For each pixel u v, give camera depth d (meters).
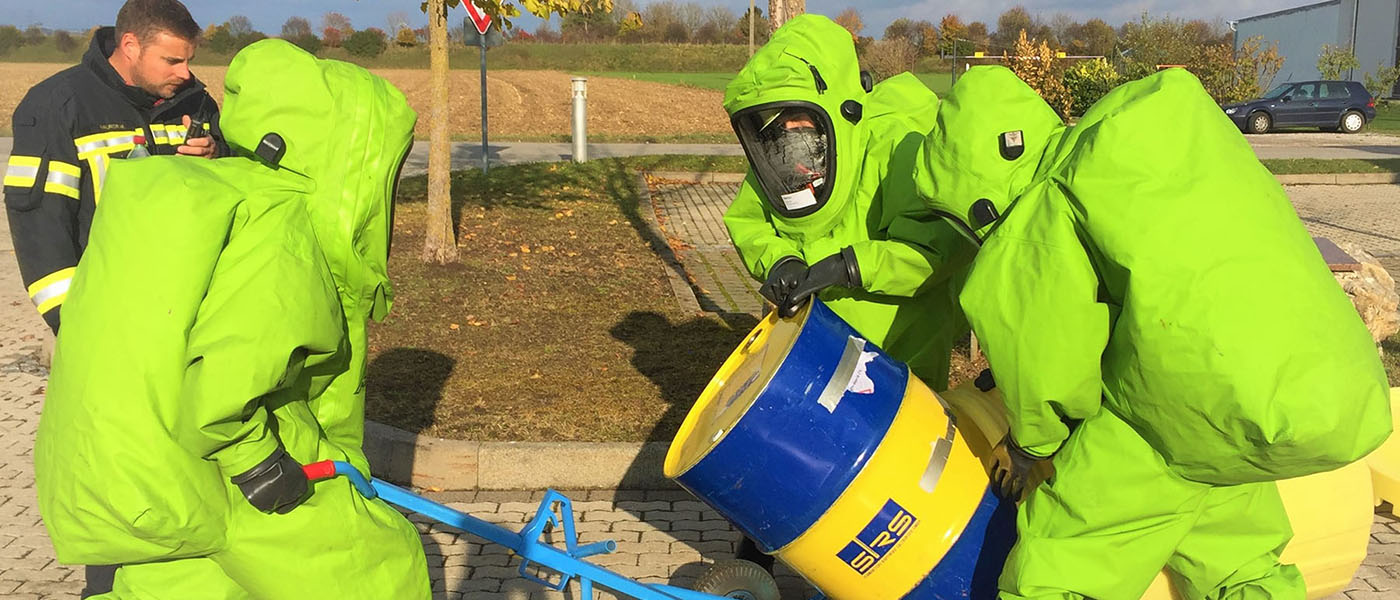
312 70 2.71
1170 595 3.32
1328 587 3.59
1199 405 2.65
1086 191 2.71
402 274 9.19
